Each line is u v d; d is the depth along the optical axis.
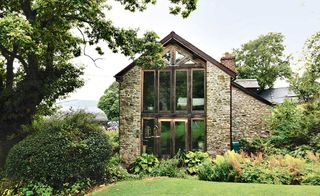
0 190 11.87
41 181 11.96
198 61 19.47
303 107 20.30
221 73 19.08
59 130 12.95
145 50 16.33
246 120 21.80
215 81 19.11
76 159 12.42
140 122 19.80
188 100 19.50
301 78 20.95
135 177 14.61
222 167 13.79
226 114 18.92
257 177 13.09
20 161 11.95
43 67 16.92
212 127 19.05
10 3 14.74
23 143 12.48
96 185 12.89
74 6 13.50
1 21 11.05
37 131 13.81
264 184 11.97
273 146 18.97
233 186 11.57
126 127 19.86
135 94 19.83
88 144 12.83
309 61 16.38
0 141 15.12
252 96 21.84
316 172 12.53
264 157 16.91
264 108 21.72
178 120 19.52
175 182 12.53
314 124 18.50
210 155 18.94
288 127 19.41
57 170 12.04
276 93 40.72
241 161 14.13
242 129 21.78
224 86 19.00
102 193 11.50
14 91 15.57
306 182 12.38
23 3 14.98
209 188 11.35
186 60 19.59
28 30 11.71
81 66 17.88
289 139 19.05
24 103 15.66
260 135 21.48
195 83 19.45
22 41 11.35
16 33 10.98
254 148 19.89
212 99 19.12
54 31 15.03
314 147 17.39
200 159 17.73
